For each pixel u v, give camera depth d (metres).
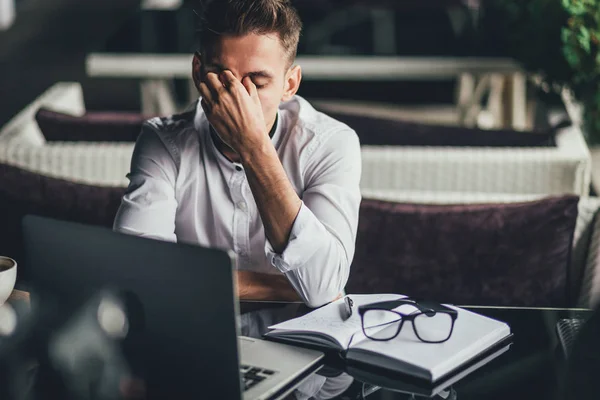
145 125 1.87
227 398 1.15
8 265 1.58
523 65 3.42
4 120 5.27
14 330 1.25
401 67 3.78
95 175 2.53
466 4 4.69
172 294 1.13
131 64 3.79
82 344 1.20
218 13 1.63
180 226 1.89
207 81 1.65
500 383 1.33
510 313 1.60
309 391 1.30
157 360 1.18
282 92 1.71
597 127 3.26
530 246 2.11
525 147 2.53
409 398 1.28
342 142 1.84
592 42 3.06
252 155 1.63
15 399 1.23
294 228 1.61
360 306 1.51
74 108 3.45
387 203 2.17
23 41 7.23
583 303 2.20
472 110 4.14
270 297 1.76
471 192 2.42
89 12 8.35
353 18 4.65
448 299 2.14
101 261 1.17
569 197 2.11
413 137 2.59
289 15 1.65
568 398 1.28
